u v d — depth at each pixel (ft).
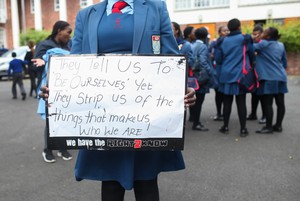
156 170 7.60
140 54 6.95
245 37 20.07
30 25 107.34
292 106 30.71
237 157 17.01
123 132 7.01
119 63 6.98
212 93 41.91
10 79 63.77
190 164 16.02
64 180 14.47
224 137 20.99
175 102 6.98
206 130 22.77
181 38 20.39
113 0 7.52
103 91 7.00
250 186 13.39
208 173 14.84
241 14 72.95
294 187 13.25
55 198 12.71
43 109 15.51
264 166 15.64
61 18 94.73
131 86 6.98
